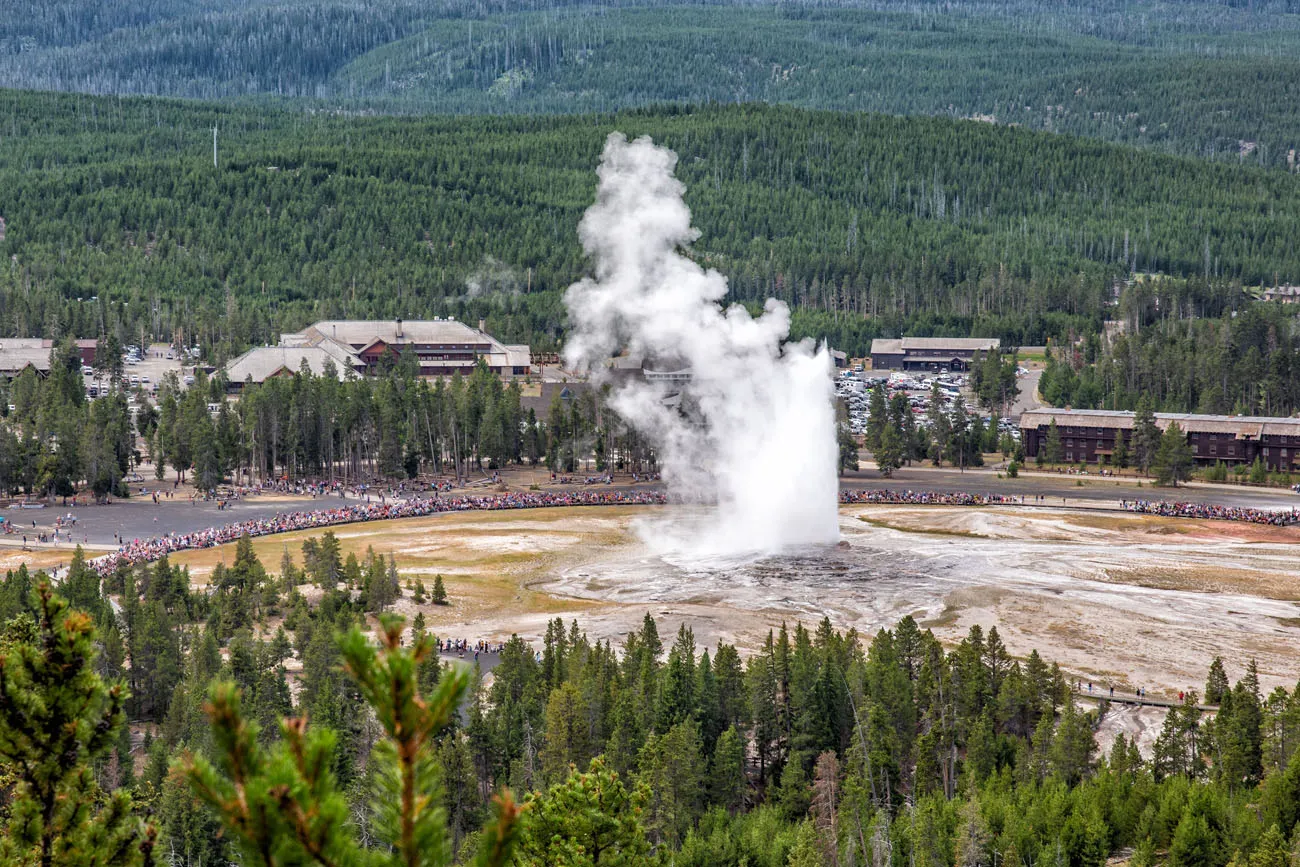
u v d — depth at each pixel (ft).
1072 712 496.64
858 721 494.59
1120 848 437.99
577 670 540.52
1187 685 620.49
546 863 277.44
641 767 456.04
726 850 411.54
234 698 102.01
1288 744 476.54
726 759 473.67
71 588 633.20
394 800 99.50
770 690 521.24
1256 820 423.23
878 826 421.59
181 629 643.86
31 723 137.28
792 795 466.70
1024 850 413.39
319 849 97.66
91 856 138.51
